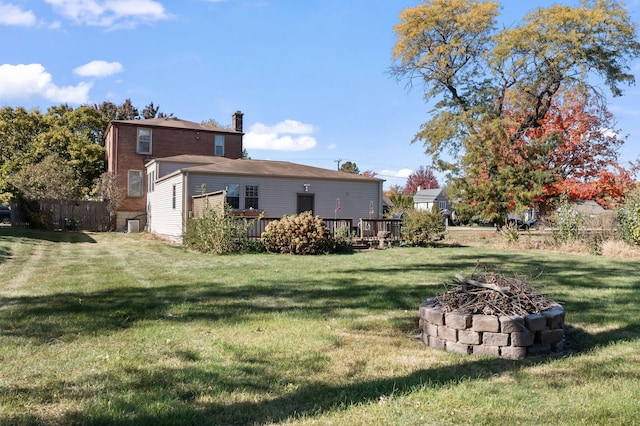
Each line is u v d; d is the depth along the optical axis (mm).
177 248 15047
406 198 46875
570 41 21266
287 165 22781
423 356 3975
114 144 27250
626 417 2680
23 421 2594
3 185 29281
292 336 4527
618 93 21844
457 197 21922
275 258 12094
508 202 20906
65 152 30281
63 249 13859
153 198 24625
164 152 28469
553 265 10773
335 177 21500
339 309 5762
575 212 16188
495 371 3580
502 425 2602
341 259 11969
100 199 26906
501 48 22844
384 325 5012
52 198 24812
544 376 3451
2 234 16859
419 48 26156
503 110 24938
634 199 14883
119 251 13688
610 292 7000
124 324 4887
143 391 3074
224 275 8641
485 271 5773
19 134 31078
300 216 14023
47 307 5652
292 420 2680
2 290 6852
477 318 4062
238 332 4648
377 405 2887
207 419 2688
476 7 24359
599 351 4121
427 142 26656
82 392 3047
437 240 17719
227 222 13641
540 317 4059
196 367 3582
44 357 3766
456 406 2865
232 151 30625
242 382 3283
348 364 3738
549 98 23172
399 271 9375
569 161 21766
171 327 4789
